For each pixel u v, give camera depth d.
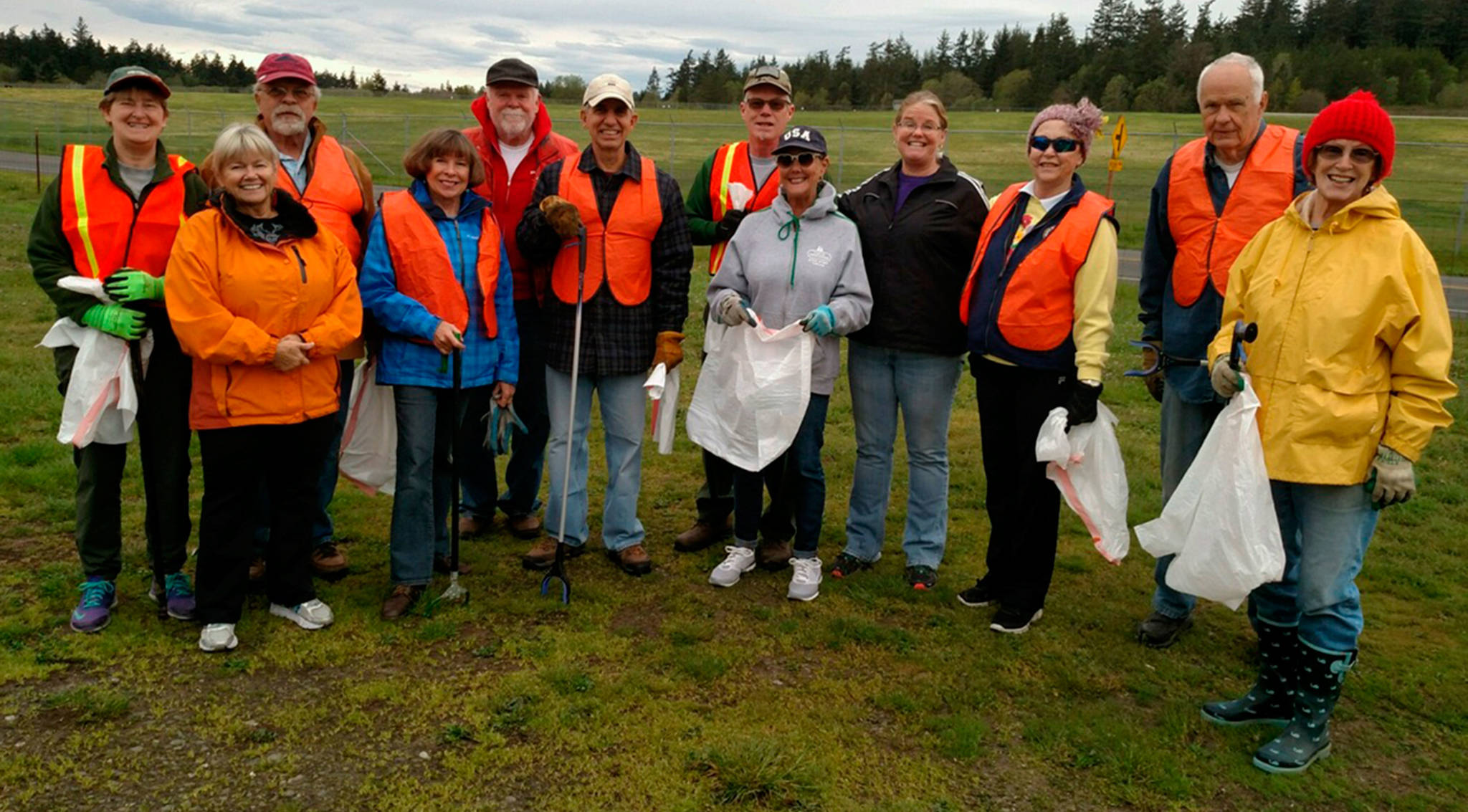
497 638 4.09
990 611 4.54
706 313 4.76
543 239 4.48
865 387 4.70
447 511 4.75
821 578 4.81
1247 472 3.34
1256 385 3.39
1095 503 4.03
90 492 3.95
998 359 4.24
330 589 4.49
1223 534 3.38
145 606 4.18
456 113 51.50
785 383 4.38
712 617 4.37
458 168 4.13
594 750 3.33
